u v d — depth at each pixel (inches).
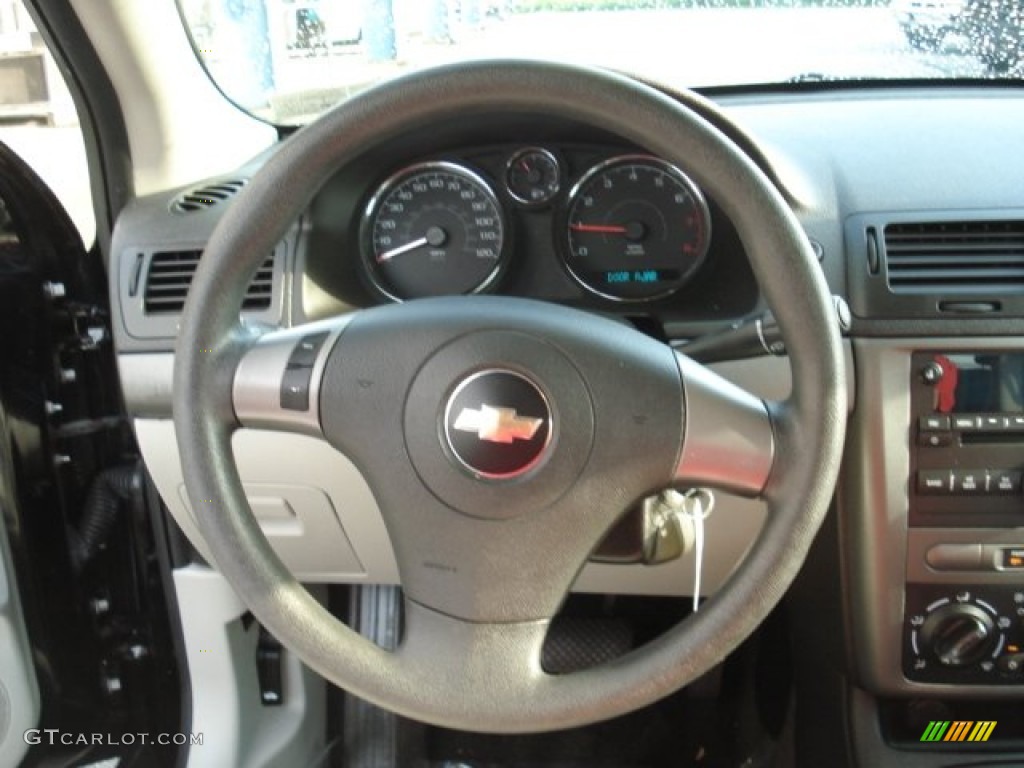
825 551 52.3
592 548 34.4
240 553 34.8
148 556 61.2
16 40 51.9
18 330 50.8
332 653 34.3
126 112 54.3
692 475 33.8
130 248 53.1
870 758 55.2
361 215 53.3
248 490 53.4
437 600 34.5
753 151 47.7
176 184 56.3
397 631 68.6
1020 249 48.1
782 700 67.4
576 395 33.4
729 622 32.5
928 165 51.7
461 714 33.7
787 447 33.0
